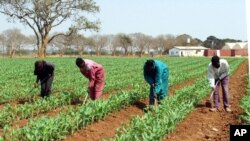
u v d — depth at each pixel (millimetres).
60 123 9898
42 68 14617
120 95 14273
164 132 10023
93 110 11695
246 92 19078
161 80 13766
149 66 13406
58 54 119062
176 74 28422
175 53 143000
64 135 10055
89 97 14539
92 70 13484
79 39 117188
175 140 10125
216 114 13656
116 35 133500
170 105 12828
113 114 13188
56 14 73812
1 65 44281
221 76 13883
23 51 122625
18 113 12539
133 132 9172
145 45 143250
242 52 123375
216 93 13992
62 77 26031
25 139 9305
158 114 11250
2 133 10617
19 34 119938
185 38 163250
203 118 13008
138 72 33312
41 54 75125
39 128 9367
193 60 65938
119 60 64438
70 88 19641
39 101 13328
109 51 132000
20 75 28422
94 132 10828
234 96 18734
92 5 73125
